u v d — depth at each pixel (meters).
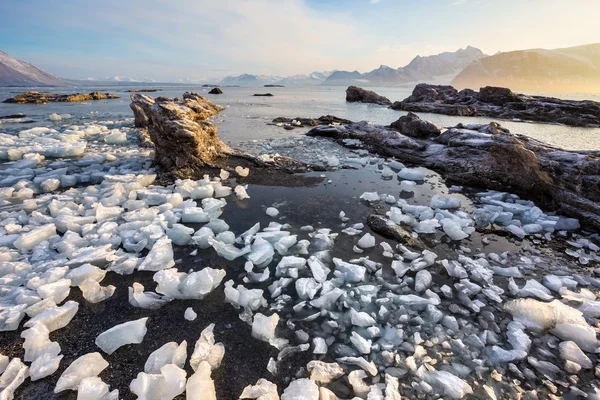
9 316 3.94
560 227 7.30
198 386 3.06
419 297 4.59
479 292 4.89
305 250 5.95
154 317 4.20
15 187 8.98
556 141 19.72
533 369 3.56
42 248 5.71
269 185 9.95
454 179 10.81
